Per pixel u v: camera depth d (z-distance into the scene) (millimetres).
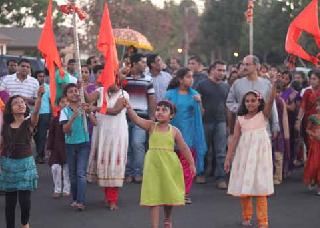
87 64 14859
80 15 9430
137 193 11266
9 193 8102
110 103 9750
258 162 8602
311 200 10812
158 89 12812
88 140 9750
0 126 8234
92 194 11250
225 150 11875
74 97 9734
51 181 12562
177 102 10734
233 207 10164
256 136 8664
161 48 69375
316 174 11281
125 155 9891
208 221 9203
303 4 41281
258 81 10938
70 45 43250
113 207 9961
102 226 8867
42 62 20719
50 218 9359
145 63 11656
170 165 8070
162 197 8016
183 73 10781
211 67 12109
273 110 11352
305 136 12930
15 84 13500
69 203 10438
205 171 12781
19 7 38531
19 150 8000
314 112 12367
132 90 11562
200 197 10984
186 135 10672
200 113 10797
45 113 14453
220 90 11977
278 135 12172
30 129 8133
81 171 9797
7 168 7980
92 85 12258
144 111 11562
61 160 10727
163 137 8094
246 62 10883
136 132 12000
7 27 50750
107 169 9773
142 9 55938
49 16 8883
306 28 8805
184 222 9125
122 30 15453
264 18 51875
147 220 9234
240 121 8797
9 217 8180
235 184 8734
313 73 12344
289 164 13242
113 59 9023
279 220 9320
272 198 10977
